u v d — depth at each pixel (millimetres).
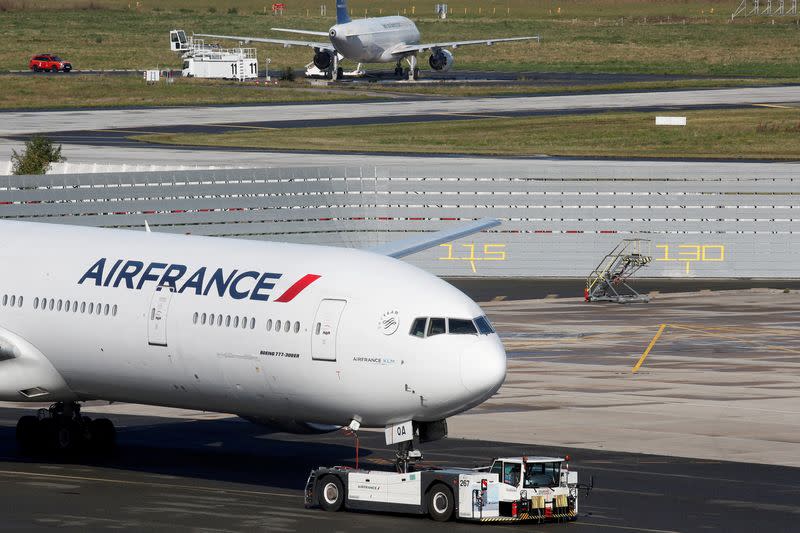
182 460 139500
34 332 132875
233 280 122750
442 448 145750
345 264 120438
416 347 112125
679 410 170000
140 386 128500
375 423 116375
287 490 124000
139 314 125688
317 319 115625
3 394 136250
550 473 111312
